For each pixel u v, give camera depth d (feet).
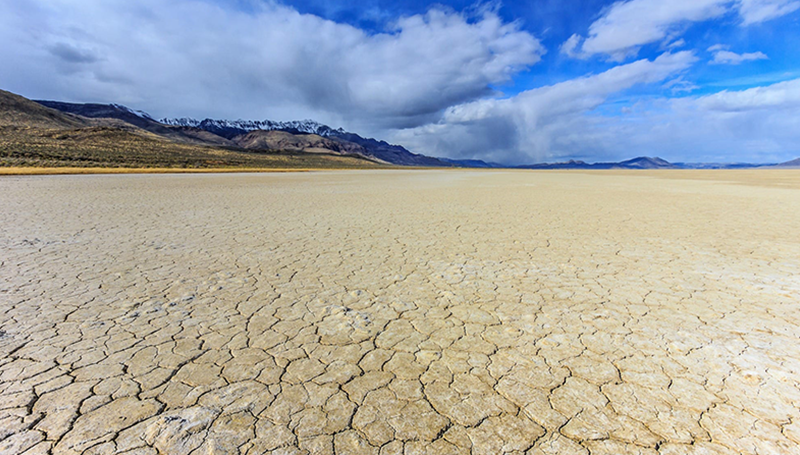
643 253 18.67
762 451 5.92
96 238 21.29
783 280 14.34
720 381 7.78
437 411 6.84
